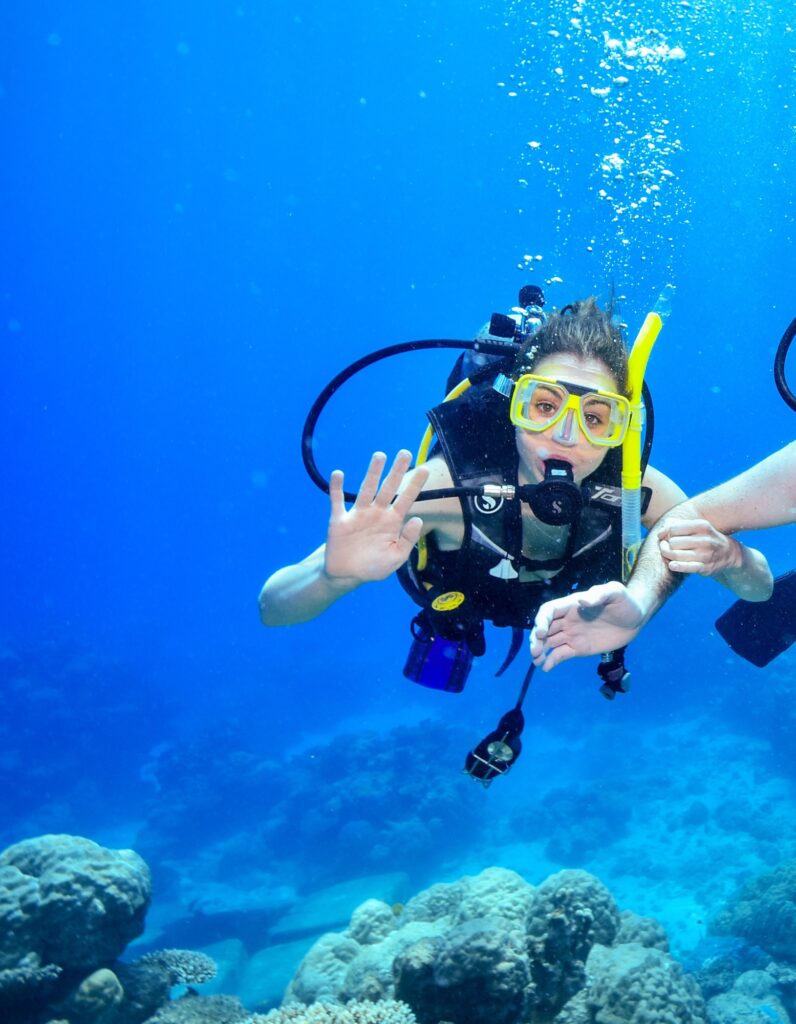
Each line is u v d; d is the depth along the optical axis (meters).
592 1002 4.23
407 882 11.89
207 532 78.94
